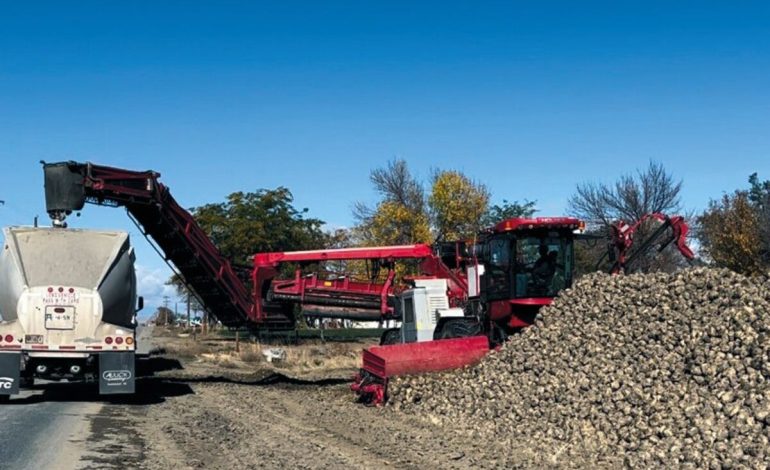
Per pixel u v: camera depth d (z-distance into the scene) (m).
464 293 24.02
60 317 18.00
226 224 57.44
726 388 12.05
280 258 25.52
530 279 21.05
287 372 31.70
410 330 23.98
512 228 21.05
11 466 11.03
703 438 11.00
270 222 57.88
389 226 63.91
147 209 22.84
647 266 39.22
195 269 24.89
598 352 15.80
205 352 42.28
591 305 18.08
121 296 18.59
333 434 14.84
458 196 64.50
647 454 11.14
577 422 13.51
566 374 15.69
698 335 14.00
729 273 16.09
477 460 11.98
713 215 42.81
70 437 13.58
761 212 41.50
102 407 18.08
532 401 15.37
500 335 21.39
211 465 11.54
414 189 66.12
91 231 18.72
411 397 18.56
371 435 14.66
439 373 19.28
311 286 25.95
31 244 18.33
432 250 25.53
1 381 17.58
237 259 56.88
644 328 15.66
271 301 25.83
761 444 10.20
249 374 29.72
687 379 12.99
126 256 18.80
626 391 13.53
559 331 17.83
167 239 24.05
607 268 24.59
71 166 21.12
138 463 11.52
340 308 26.25
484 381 17.61
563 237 21.33
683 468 10.33
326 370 32.81
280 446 13.24
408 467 11.52
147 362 31.75
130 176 22.11
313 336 58.06
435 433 14.86
